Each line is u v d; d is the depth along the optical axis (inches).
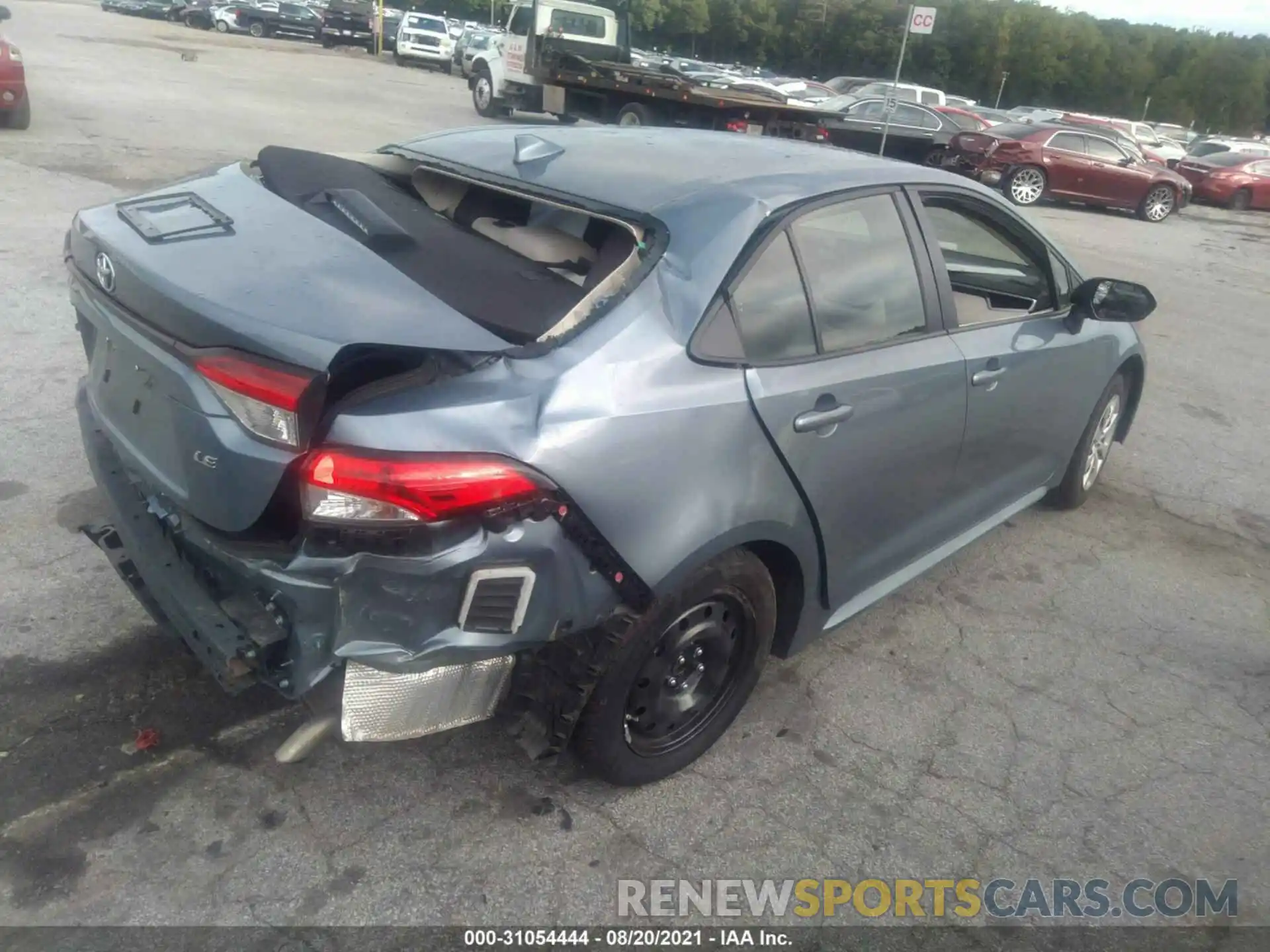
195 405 90.1
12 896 95.4
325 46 1530.5
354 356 87.1
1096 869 114.3
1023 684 146.6
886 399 124.7
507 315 97.9
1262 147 1282.0
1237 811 125.4
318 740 93.3
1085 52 3590.1
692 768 121.7
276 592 90.6
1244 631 167.8
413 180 145.0
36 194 346.6
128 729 116.9
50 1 1902.1
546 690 102.0
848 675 143.9
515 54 726.5
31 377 206.1
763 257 113.1
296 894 99.0
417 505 84.5
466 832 108.4
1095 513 206.7
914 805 120.5
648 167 123.8
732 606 115.0
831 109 780.0
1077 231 627.8
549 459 89.6
